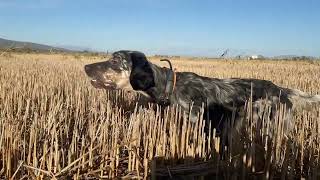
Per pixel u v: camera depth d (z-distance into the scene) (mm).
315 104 972
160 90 890
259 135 674
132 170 689
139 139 742
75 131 769
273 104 924
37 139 752
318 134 764
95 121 875
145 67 893
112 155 687
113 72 904
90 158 666
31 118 917
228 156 676
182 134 734
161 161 723
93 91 1299
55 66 2588
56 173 626
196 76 924
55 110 941
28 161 661
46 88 1397
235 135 680
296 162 708
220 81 939
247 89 933
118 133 765
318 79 2127
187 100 882
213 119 883
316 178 631
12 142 684
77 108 1003
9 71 2029
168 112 829
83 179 660
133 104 1164
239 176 662
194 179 688
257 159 667
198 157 729
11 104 1062
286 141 667
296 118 943
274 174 667
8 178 645
